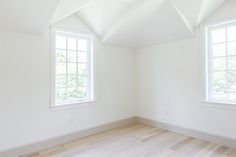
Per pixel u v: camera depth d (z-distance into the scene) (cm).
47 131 278
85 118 329
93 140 307
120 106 393
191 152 256
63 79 308
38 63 267
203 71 301
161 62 369
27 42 256
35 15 228
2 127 236
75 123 313
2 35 234
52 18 256
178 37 329
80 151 263
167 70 358
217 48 296
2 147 237
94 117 344
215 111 289
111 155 249
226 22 274
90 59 343
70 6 238
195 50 312
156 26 323
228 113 274
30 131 261
